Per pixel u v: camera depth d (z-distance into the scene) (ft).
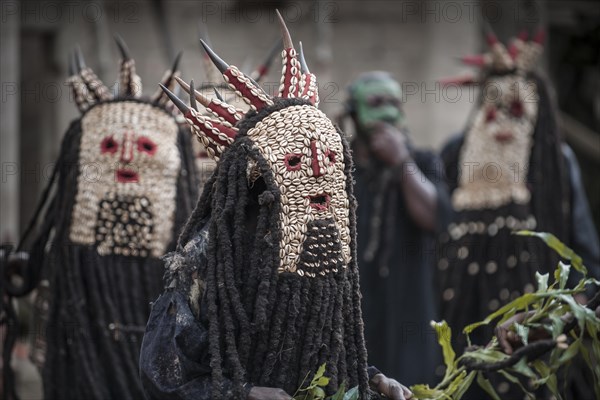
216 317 19.86
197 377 19.86
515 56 40.14
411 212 43.65
